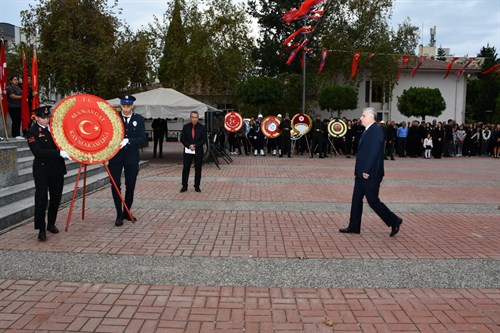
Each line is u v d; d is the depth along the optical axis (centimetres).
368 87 3816
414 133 2227
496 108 4862
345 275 504
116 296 439
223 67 3316
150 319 392
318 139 2038
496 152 2300
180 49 3297
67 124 655
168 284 470
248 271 511
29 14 2256
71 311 406
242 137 2194
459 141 2384
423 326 384
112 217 771
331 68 3497
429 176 1442
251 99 2992
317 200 961
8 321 386
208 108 1625
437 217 817
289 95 3512
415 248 613
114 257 555
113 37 2361
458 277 502
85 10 2278
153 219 762
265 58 3419
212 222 747
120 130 698
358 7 3462
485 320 396
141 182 1198
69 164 1116
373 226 739
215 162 1591
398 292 458
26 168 998
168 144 3112
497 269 530
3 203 758
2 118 1183
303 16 1714
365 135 667
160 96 1630
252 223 744
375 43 3397
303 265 535
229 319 393
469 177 1423
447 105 3816
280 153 2134
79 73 2228
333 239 653
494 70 2128
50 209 654
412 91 3144
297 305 423
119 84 2303
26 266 518
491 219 804
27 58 2166
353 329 378
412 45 3816
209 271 510
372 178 652
